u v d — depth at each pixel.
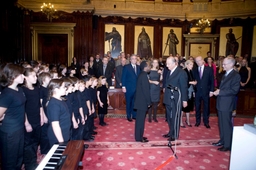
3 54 9.02
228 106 3.81
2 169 2.43
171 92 3.98
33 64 4.37
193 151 3.85
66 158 1.76
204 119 5.32
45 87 3.31
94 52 12.56
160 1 13.17
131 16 12.80
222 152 3.82
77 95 3.58
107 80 7.49
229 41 12.62
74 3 11.98
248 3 12.28
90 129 4.46
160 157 3.57
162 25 13.12
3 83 2.39
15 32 10.37
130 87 5.61
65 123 2.53
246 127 2.45
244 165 2.42
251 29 11.98
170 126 4.24
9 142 2.38
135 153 3.71
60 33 11.88
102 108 5.19
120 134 4.68
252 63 10.45
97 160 3.41
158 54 13.18
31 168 2.98
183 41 13.30
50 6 10.29
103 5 12.73
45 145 3.43
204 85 5.21
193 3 13.25
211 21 13.02
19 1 10.68
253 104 6.74
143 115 4.15
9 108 2.36
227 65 3.84
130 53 12.89
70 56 12.02
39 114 3.09
